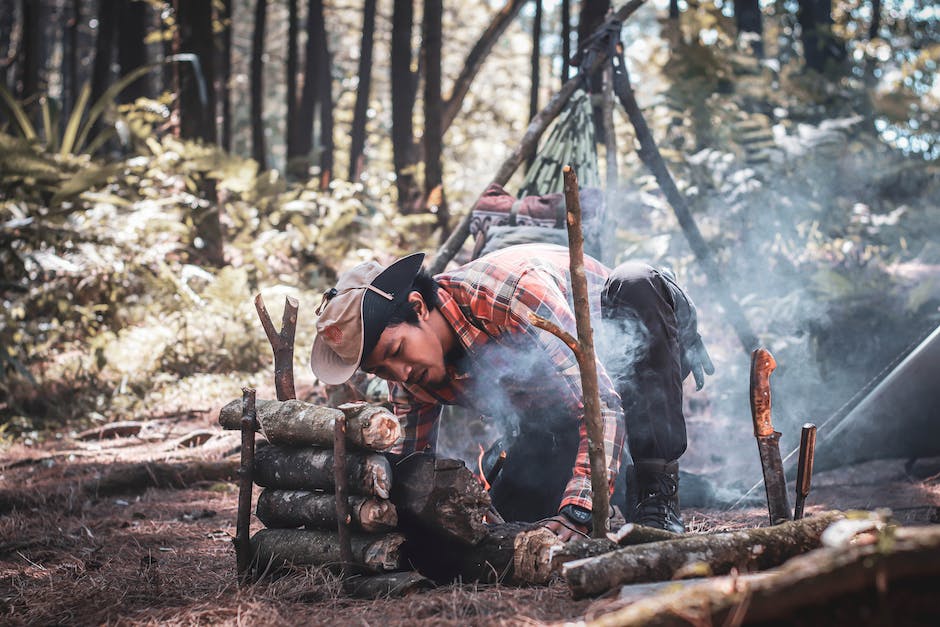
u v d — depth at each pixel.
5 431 7.16
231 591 2.78
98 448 6.38
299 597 2.63
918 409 4.41
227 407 2.95
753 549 2.20
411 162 12.34
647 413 3.02
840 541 1.83
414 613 2.39
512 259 2.89
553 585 2.55
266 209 11.30
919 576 1.58
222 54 15.68
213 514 4.50
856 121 9.05
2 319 8.28
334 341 2.76
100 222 9.41
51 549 3.78
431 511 2.65
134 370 8.23
